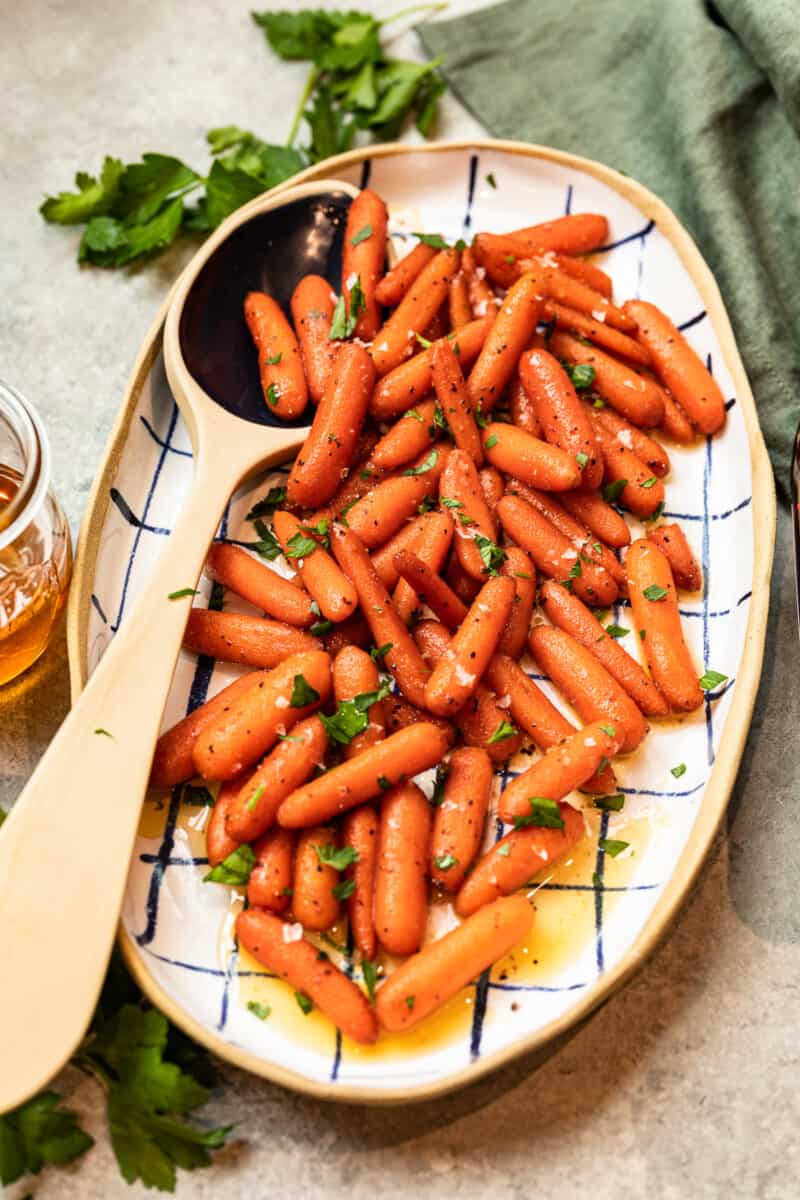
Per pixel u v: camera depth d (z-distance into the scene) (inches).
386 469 24.4
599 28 29.6
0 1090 19.6
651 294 26.5
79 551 23.1
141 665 22.0
